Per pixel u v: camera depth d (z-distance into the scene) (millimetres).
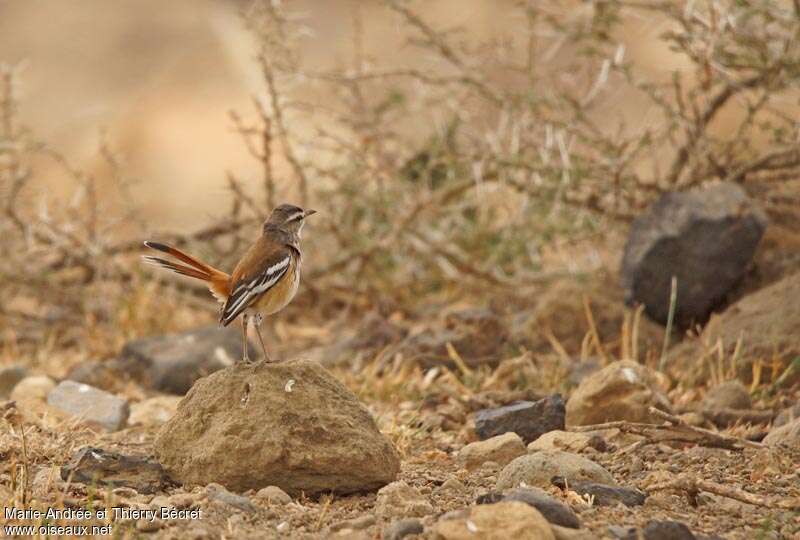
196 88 24391
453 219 15945
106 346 15000
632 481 8891
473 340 13320
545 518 7395
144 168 21875
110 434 10672
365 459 8430
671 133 14242
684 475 8484
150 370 13320
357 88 15656
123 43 30094
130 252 16234
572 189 14477
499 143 15406
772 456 9070
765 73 13836
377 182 15672
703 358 12141
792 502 8156
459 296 16031
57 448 9508
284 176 16047
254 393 8539
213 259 15727
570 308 13578
